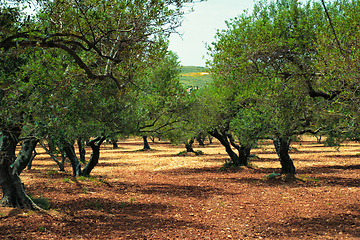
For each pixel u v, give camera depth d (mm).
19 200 9336
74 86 8883
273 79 10961
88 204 11273
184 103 15500
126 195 13867
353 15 9703
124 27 6645
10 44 5547
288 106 9430
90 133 14328
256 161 30219
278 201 12203
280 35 11664
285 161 18812
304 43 10680
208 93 19672
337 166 24734
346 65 6570
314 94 9062
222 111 19203
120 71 8461
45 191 13344
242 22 14523
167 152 47344
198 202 12477
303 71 9672
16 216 8523
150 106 16188
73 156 18609
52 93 7258
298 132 12781
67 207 10578
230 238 7867
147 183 18062
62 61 9609
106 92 12648
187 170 24984
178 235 8078
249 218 9859
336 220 8961
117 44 7191
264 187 15812
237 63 11570
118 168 27281
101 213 10172
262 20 13391
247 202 12266
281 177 17891
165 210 11000
